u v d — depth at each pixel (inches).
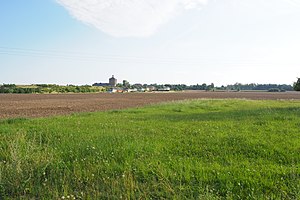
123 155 285.9
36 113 990.4
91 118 652.1
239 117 608.4
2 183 211.6
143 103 1633.9
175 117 656.4
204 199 183.3
